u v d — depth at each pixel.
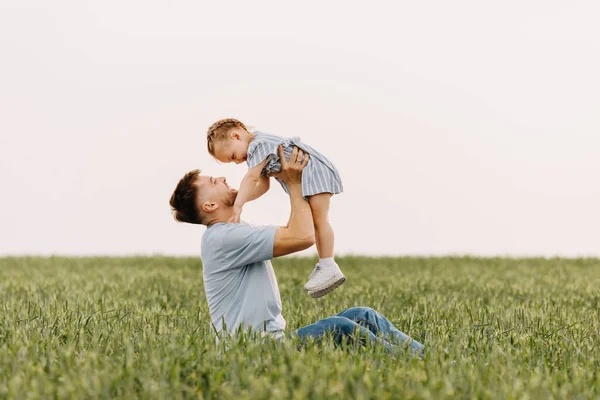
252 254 4.47
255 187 5.27
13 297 8.00
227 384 3.74
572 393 3.73
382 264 14.52
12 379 3.75
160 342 4.61
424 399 3.38
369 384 3.55
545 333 5.45
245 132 5.44
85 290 9.23
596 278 11.53
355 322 4.83
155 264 14.88
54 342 4.70
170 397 3.57
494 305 7.63
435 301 7.93
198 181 4.64
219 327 4.64
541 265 14.30
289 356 4.05
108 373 3.82
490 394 3.52
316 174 5.09
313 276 5.24
